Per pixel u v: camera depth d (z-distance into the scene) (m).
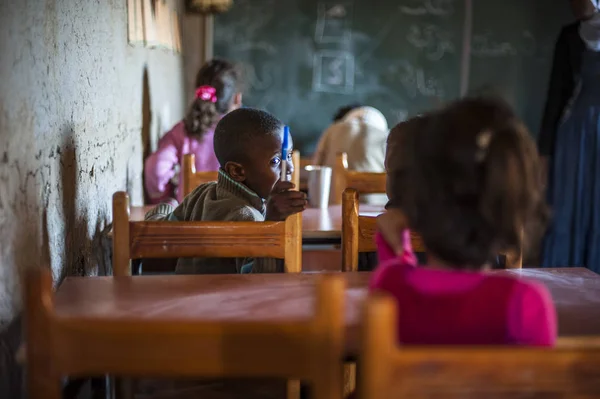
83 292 1.22
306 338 0.79
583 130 3.52
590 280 1.38
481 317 0.86
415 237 1.56
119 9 2.35
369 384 0.73
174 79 4.09
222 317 1.08
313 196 2.44
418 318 0.87
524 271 1.46
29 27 1.31
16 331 1.25
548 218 0.88
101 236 2.05
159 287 1.25
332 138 3.41
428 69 5.12
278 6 5.02
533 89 5.11
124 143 2.48
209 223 1.45
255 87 5.09
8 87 1.19
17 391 1.25
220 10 4.63
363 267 2.02
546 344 0.86
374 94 5.14
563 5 5.01
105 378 1.52
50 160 1.47
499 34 5.05
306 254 2.84
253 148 1.73
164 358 0.80
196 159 2.88
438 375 0.75
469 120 0.82
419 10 5.05
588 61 3.46
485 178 0.80
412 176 0.86
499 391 0.76
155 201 2.89
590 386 0.77
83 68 1.78
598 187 3.52
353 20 5.06
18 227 1.25
